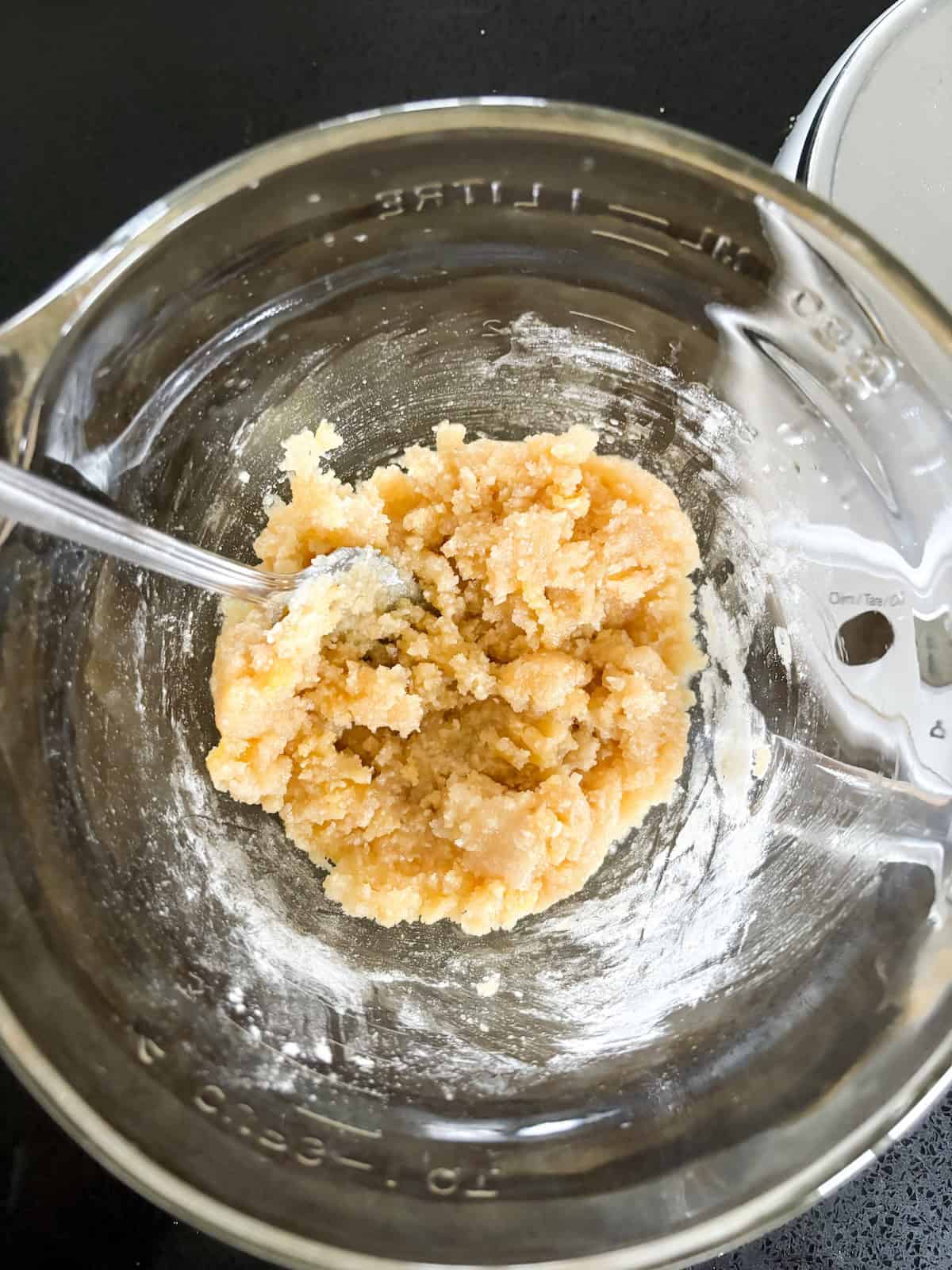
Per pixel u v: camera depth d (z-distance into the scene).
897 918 0.19
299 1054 0.20
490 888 0.19
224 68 0.21
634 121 0.17
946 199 0.20
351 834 0.20
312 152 0.17
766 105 0.22
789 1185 0.18
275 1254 0.18
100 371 0.18
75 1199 0.20
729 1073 0.20
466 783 0.20
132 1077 0.18
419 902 0.20
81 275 0.17
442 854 0.20
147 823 0.20
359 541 0.19
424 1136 0.19
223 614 0.20
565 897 0.20
